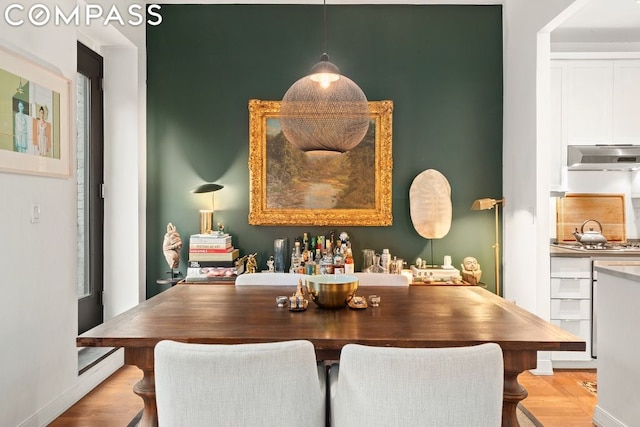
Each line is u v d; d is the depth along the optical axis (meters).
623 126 3.51
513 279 3.50
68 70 2.59
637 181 3.84
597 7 3.32
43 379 2.32
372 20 3.65
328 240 3.54
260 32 3.65
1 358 1.99
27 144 2.16
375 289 2.44
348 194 3.61
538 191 3.11
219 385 1.25
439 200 3.55
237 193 3.67
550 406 2.64
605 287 2.39
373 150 3.62
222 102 3.66
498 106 3.67
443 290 2.42
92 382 2.85
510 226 3.55
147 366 1.61
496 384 1.27
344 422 1.31
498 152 3.68
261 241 3.66
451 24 3.66
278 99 3.65
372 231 3.67
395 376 1.24
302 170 3.61
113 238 3.50
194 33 3.65
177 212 3.67
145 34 3.64
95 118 3.40
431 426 1.25
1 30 2.01
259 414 1.26
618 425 2.24
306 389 1.29
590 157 3.45
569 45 3.87
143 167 3.61
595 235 3.64
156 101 3.66
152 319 1.76
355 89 2.21
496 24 3.67
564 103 3.52
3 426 2.01
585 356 3.21
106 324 1.68
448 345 1.49
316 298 1.94
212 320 1.75
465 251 3.68
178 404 1.28
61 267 2.49
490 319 1.77
